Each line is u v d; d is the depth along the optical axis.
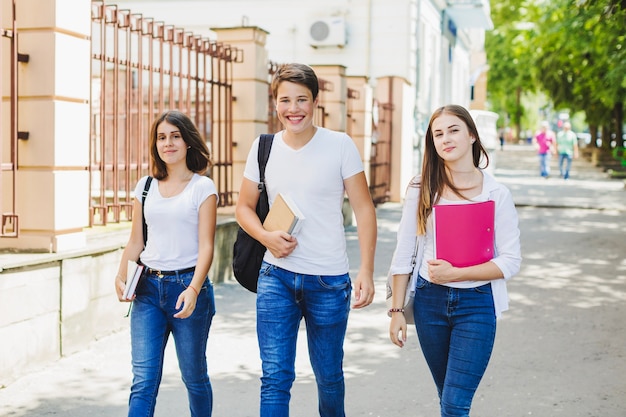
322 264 3.56
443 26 22.16
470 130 3.41
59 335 5.39
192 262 3.74
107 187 12.09
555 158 42.59
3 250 5.52
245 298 7.58
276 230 3.54
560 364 5.49
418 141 18.62
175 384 5.06
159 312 3.75
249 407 4.64
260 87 9.46
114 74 6.82
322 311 3.58
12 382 4.91
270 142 3.68
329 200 3.60
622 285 8.27
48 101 5.44
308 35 17.44
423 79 19.47
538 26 27.36
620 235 11.98
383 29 17.38
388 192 16.70
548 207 16.17
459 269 3.30
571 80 31.88
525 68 36.91
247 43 9.27
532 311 7.10
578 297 7.68
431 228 3.43
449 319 3.38
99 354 5.55
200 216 3.74
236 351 5.81
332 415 3.71
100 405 4.60
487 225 3.35
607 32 16.78
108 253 5.95
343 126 12.98
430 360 3.51
